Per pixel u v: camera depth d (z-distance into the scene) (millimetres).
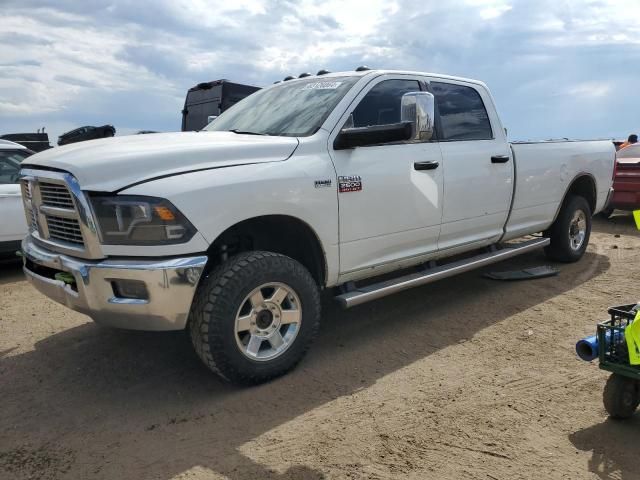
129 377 3801
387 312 5004
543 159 5797
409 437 2957
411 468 2688
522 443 2885
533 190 5695
